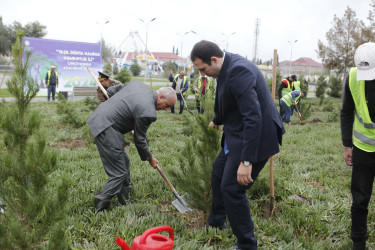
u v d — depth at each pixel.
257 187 4.20
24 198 2.15
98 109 3.73
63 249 2.14
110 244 2.98
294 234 3.41
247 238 2.82
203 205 3.35
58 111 9.70
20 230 2.04
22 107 2.19
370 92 2.72
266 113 2.63
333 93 30.05
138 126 3.57
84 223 3.32
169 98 3.78
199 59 2.69
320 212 3.81
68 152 6.57
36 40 19.42
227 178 2.76
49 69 19.98
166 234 3.20
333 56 28.98
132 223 3.36
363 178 2.88
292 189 4.55
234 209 2.78
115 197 4.17
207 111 3.56
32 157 2.11
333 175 5.65
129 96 3.68
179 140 8.33
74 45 20.42
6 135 2.16
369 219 3.79
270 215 3.72
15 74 2.17
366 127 2.78
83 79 21.02
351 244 3.18
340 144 8.52
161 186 4.58
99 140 3.63
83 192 4.27
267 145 2.65
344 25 28.28
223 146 3.04
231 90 2.60
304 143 8.54
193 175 3.31
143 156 3.73
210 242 3.17
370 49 2.61
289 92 12.48
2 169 2.12
